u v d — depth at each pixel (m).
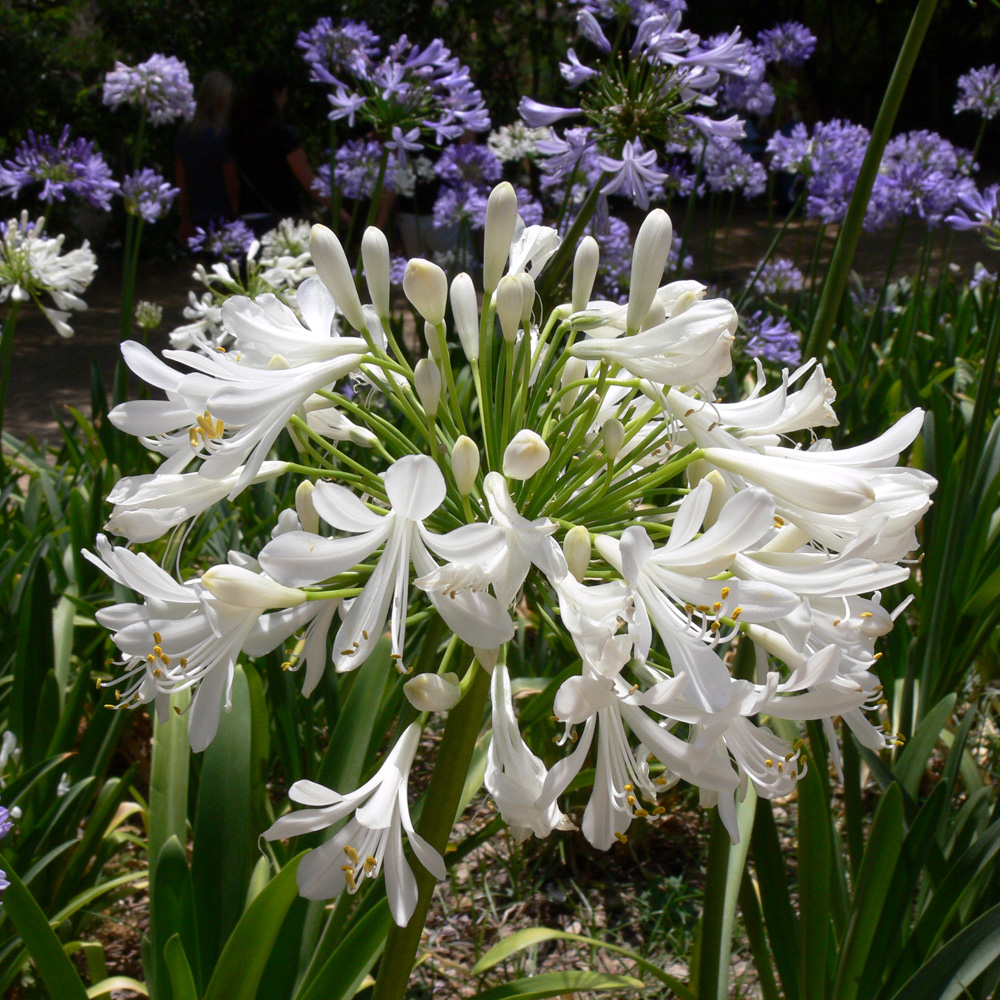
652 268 1.63
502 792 1.39
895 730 3.34
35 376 9.64
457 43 16.83
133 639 1.54
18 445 5.15
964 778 2.89
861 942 2.01
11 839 2.44
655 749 1.42
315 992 1.76
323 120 15.98
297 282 4.58
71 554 3.72
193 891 1.97
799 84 16.09
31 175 4.29
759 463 1.54
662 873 3.15
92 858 3.14
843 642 1.60
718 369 1.53
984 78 6.21
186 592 1.54
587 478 1.72
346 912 1.97
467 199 5.45
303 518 1.71
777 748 1.65
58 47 14.72
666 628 1.47
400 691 2.68
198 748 1.48
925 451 3.52
